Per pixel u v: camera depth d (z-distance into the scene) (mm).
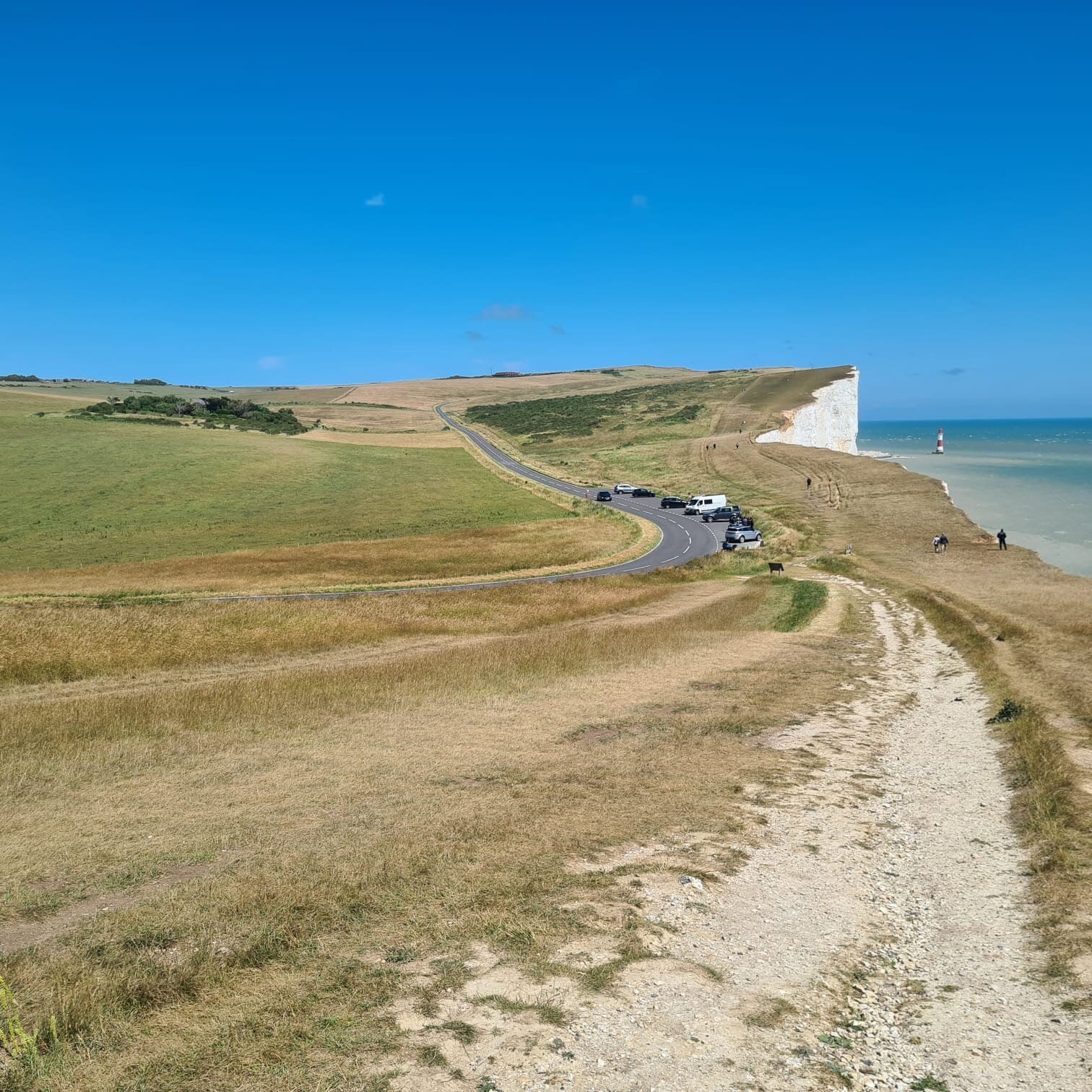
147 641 30391
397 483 97688
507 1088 5816
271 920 8305
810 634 32219
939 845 11164
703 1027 6691
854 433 175125
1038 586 40281
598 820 11695
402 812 11891
